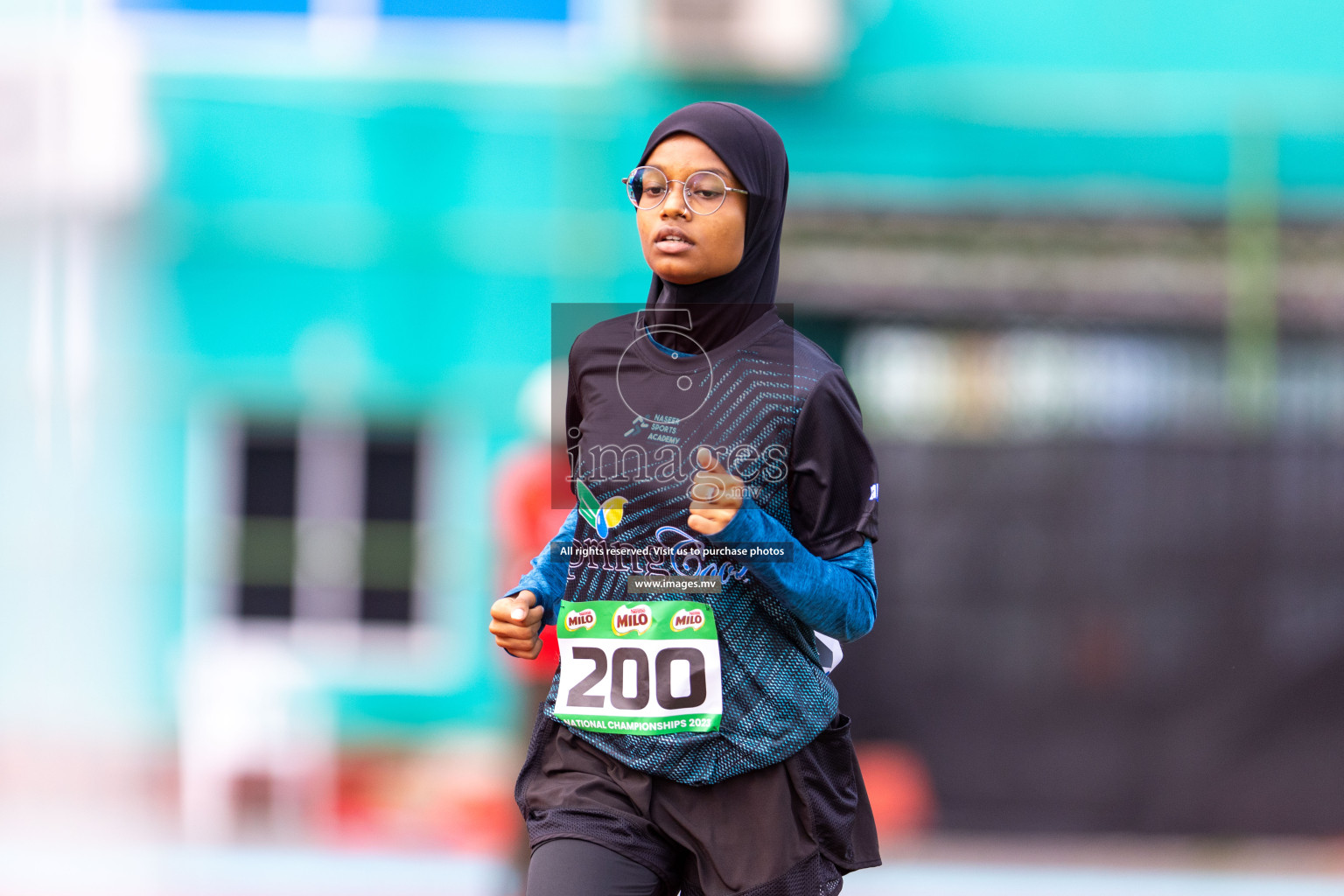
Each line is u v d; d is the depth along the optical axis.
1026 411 33.38
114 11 34.38
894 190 35.16
